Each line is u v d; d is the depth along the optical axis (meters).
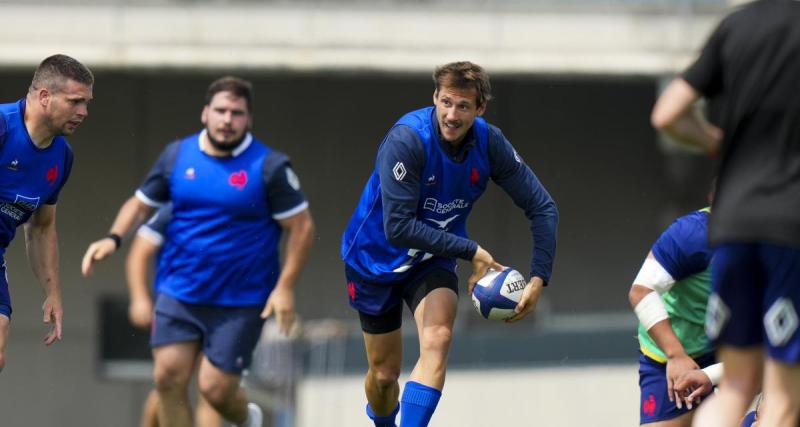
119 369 53.94
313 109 54.91
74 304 54.00
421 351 20.77
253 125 54.75
